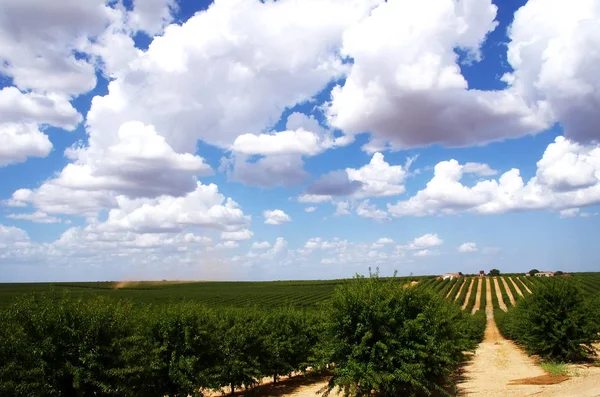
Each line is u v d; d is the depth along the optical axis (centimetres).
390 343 1622
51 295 1480
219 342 2027
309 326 2773
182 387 1678
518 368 2627
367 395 1652
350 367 1638
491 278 15450
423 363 1633
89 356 1320
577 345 2581
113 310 1504
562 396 1638
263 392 2386
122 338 1434
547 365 2545
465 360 3098
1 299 6725
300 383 2697
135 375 1439
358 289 1748
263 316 2623
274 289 13788
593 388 1742
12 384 1184
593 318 2592
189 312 1858
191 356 1738
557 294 2681
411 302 1744
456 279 15475
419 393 1919
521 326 3058
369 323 1648
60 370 1279
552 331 2639
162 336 1747
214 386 1841
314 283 16725
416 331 1659
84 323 1379
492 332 6194
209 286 15775
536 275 15988
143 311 1850
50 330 1327
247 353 2194
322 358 1770
